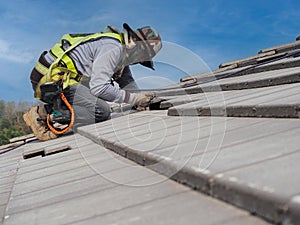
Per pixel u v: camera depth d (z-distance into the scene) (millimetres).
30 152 3494
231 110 2271
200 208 1028
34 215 1434
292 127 1525
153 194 1275
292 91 2244
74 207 1391
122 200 1309
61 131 4625
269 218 834
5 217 1517
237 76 4684
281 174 946
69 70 4273
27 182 2168
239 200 941
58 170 2312
